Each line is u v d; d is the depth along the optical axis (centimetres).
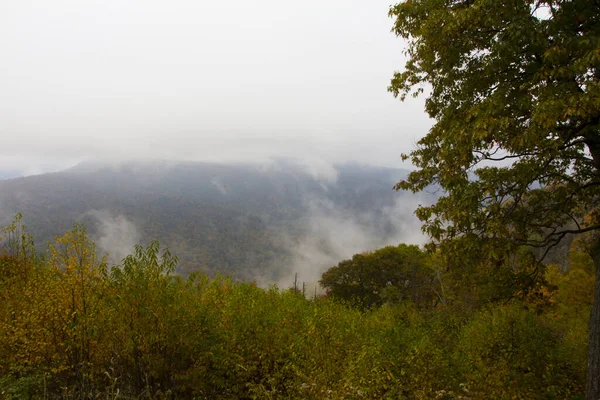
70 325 623
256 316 794
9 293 719
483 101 595
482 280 1019
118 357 655
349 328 810
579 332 1104
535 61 616
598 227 683
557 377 885
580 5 554
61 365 621
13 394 611
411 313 1341
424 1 686
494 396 683
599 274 613
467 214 624
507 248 621
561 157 724
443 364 716
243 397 689
